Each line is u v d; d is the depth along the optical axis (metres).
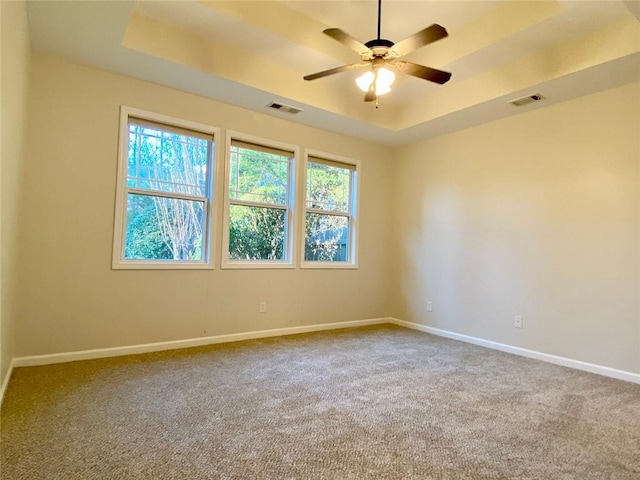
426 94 4.45
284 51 3.62
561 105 3.81
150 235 3.77
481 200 4.50
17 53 2.30
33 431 2.06
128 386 2.76
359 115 4.58
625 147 3.36
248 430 2.15
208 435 2.08
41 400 2.46
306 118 4.54
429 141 5.17
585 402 2.70
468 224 4.63
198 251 4.05
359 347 4.11
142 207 3.73
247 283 4.32
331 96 4.33
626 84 3.37
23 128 2.82
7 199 2.25
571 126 3.73
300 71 4.02
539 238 3.93
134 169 3.67
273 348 3.95
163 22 3.22
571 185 3.70
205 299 4.02
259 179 4.48
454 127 4.68
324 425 2.24
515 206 4.16
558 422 2.36
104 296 3.46
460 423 2.32
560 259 3.76
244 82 3.67
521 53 3.45
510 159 4.23
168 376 3.00
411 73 2.79
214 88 3.77
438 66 3.73
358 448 1.99
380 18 3.02
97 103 3.42
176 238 3.92
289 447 1.98
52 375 2.93
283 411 2.42
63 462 1.78
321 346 4.09
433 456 1.93
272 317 4.51
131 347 3.59
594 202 3.54
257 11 3.23
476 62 3.63
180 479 1.68
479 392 2.85
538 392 2.88
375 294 5.49
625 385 3.10
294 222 4.70
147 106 3.66
